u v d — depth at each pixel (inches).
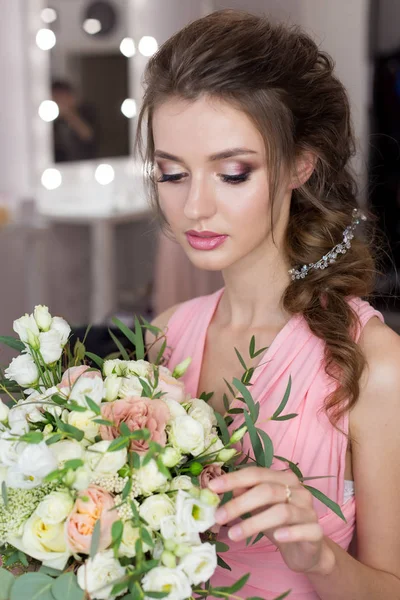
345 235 49.3
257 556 46.2
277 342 48.3
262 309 50.9
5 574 34.7
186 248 44.9
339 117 48.1
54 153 194.7
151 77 44.4
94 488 32.9
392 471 44.3
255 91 41.5
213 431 39.9
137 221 203.0
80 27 192.2
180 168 43.0
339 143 48.1
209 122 41.2
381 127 196.2
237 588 32.8
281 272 49.6
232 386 51.1
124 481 33.4
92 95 197.8
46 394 37.8
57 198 197.8
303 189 48.4
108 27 195.3
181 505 32.2
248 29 43.2
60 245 189.9
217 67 40.8
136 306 191.2
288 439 46.2
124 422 34.6
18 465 32.3
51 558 33.1
